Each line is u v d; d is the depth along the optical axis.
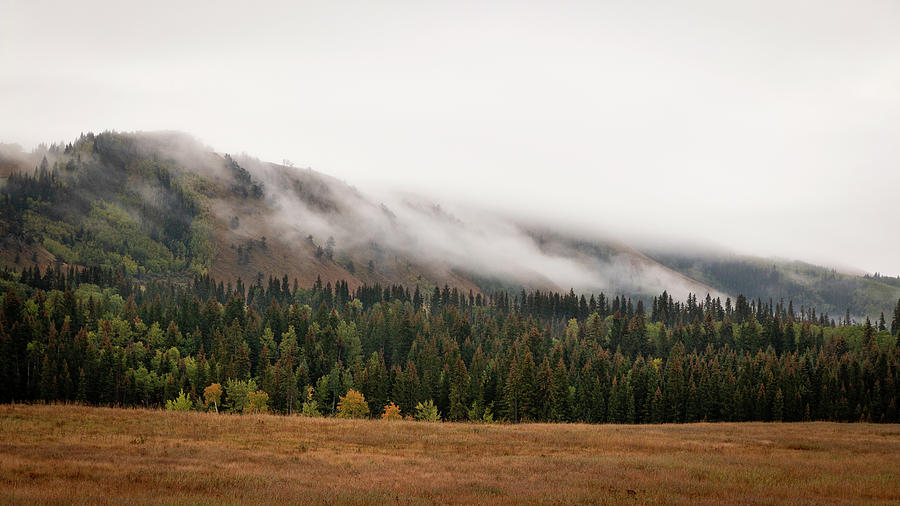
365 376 127.06
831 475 35.22
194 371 129.62
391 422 58.25
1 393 111.50
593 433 56.62
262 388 124.44
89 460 30.50
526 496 27.03
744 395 118.25
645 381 125.06
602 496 27.50
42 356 122.62
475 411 119.44
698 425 74.56
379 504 24.28
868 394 117.62
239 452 35.72
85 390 116.06
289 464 33.16
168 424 45.53
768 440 55.16
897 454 47.16
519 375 118.50
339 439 44.22
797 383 122.19
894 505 27.53
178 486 25.91
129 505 22.05
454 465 35.34
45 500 21.88
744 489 30.55
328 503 23.98
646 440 52.19
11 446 32.66
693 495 28.84
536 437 51.69
